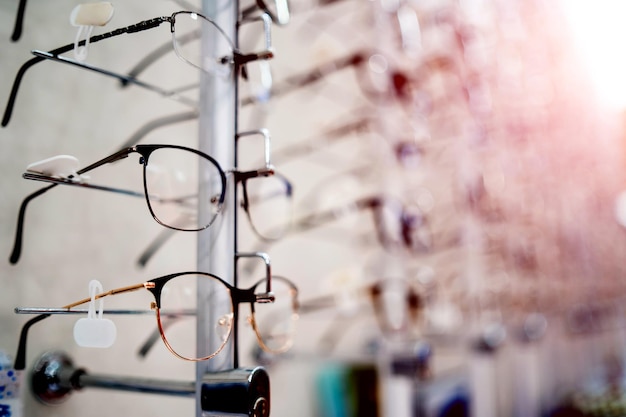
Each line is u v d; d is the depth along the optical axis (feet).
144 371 2.71
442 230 5.67
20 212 2.09
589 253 9.44
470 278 5.53
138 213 2.67
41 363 2.26
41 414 2.26
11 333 2.18
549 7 8.71
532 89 7.73
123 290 1.80
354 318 4.63
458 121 5.74
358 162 4.87
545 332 7.39
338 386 4.25
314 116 4.43
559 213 8.20
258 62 2.42
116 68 2.48
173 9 2.50
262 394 1.85
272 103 3.75
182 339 2.41
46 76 2.35
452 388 4.95
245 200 2.21
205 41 2.06
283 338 2.76
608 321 10.10
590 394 7.41
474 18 6.09
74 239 2.42
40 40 2.33
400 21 4.61
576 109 9.34
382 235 4.17
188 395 2.05
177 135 2.83
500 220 6.00
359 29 4.99
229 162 2.08
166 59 2.39
